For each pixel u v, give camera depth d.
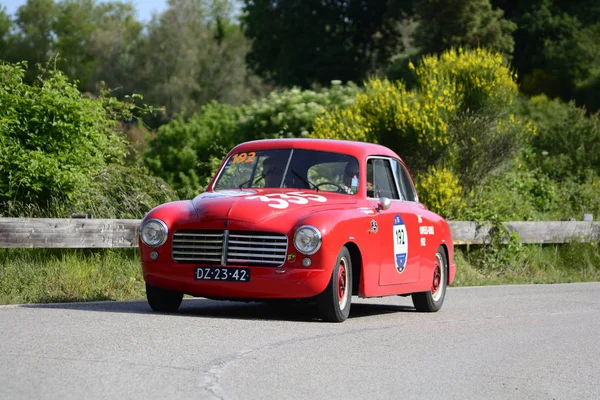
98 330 12.10
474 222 27.69
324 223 13.94
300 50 85.94
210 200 14.63
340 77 86.00
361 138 31.11
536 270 28.48
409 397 9.07
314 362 10.70
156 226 14.27
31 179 21.50
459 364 11.20
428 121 31.52
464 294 21.44
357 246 14.60
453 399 9.12
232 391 8.80
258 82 132.00
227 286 13.85
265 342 11.88
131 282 18.78
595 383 10.45
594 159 42.75
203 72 127.25
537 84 77.69
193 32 125.75
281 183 15.70
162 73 122.19
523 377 10.59
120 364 9.77
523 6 82.56
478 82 33.38
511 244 28.08
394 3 82.31
